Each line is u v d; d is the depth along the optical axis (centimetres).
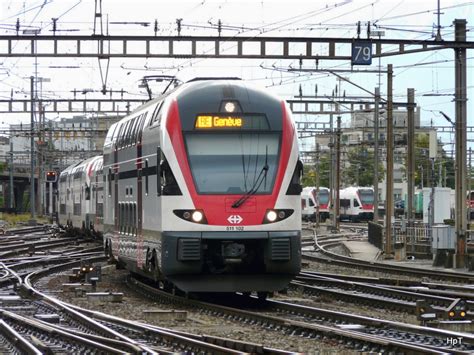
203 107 3547
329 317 3166
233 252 3453
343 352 2402
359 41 5250
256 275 3550
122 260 4800
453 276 5234
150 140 3859
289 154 3550
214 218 3462
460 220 6041
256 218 3475
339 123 11656
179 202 3478
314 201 17425
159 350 2327
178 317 3231
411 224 8425
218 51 5325
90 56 5350
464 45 5438
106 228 5447
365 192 16788
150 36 5197
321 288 4272
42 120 13250
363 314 3462
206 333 2831
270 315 3334
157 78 5753
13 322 3161
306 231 12800
